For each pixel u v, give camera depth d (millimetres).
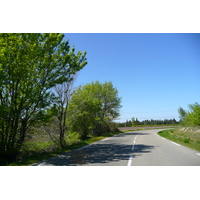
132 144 13844
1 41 7973
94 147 12422
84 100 17203
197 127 24719
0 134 9359
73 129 18953
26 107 9898
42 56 9844
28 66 9219
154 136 22891
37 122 10094
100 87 31562
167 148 11055
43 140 13508
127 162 7055
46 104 9984
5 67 8258
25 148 10844
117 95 33500
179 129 32875
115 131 40938
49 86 10641
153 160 7367
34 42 9086
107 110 32625
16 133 9875
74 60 12570
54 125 14453
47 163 7055
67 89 14625
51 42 9852
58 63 11141
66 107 15125
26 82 9500
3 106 8477
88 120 19875
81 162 7203
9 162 9227
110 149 11148
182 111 39562
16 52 8688
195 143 13625
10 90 9492
